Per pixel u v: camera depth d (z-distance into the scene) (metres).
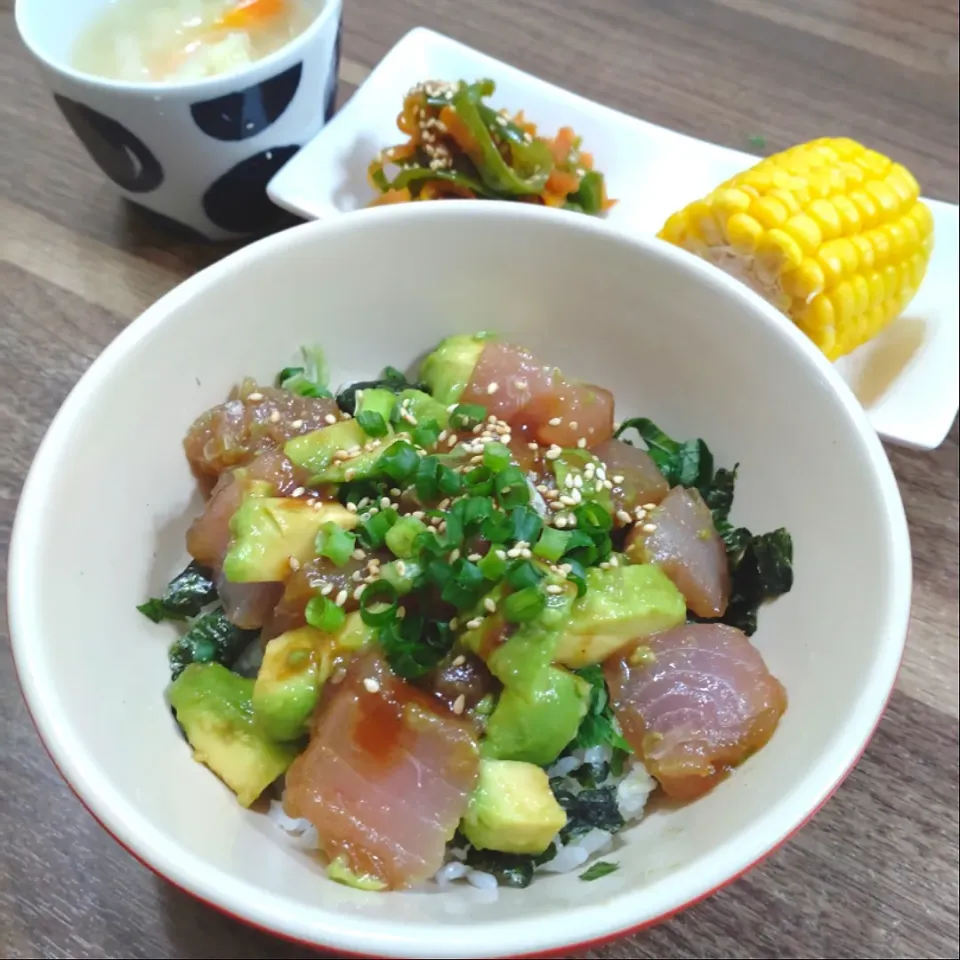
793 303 0.31
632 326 0.27
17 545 0.20
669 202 0.35
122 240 0.31
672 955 0.24
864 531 0.22
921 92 0.38
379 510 0.23
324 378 0.27
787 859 0.25
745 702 0.22
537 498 0.24
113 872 0.24
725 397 0.26
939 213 0.35
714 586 0.24
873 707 0.20
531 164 0.33
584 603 0.22
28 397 0.27
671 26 0.39
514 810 0.21
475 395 0.26
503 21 0.38
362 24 0.37
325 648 0.22
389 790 0.21
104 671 0.21
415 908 0.19
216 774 0.22
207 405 0.25
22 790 0.24
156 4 0.33
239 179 0.32
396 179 0.33
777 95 0.37
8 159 0.31
